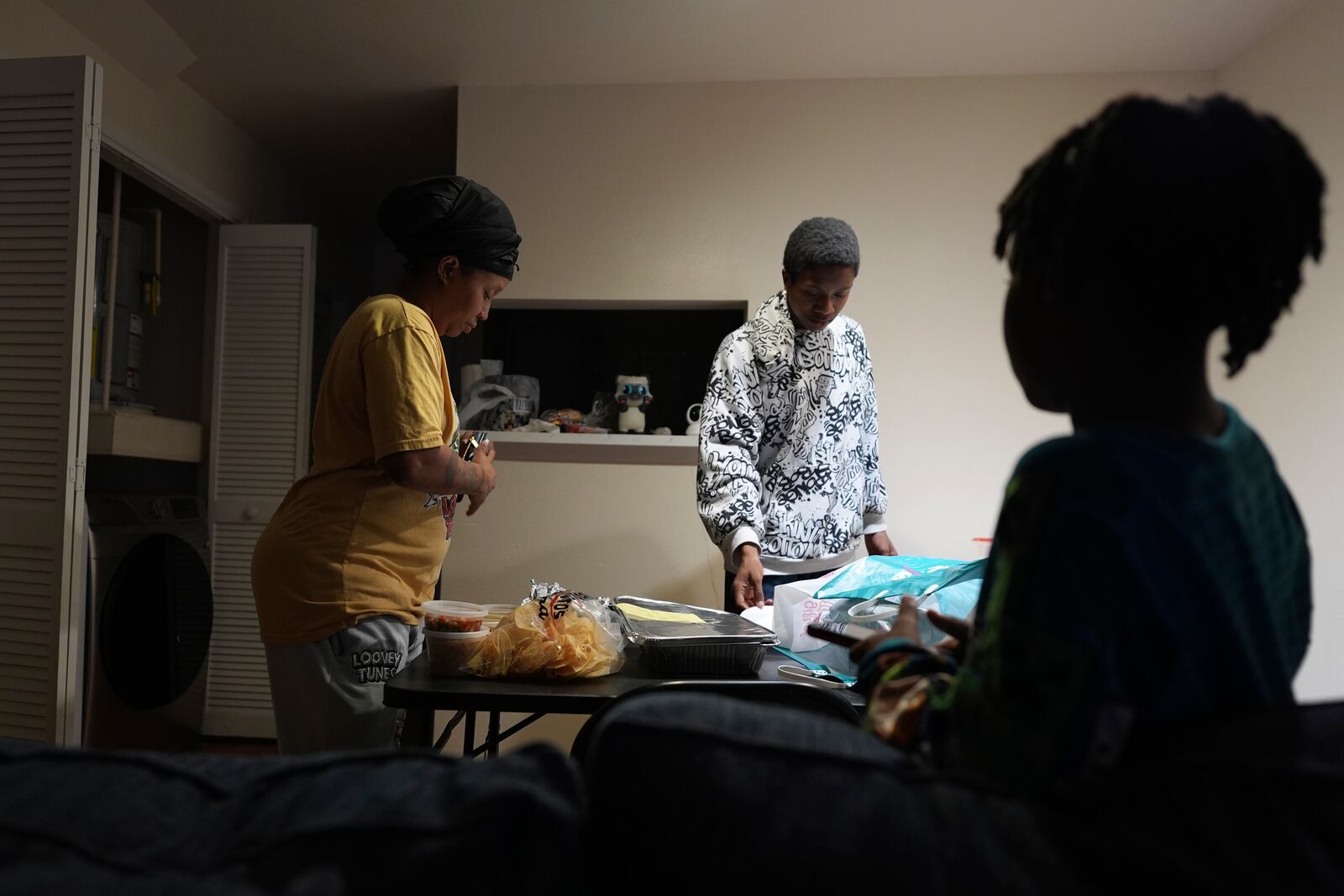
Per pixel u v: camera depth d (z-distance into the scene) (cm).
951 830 46
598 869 50
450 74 313
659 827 48
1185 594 47
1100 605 46
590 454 313
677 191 315
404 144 381
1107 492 47
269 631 145
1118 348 52
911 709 61
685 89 317
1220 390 288
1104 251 51
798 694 108
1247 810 43
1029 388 59
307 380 347
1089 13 268
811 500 202
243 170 369
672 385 336
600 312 339
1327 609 241
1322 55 251
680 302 319
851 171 312
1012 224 60
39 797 49
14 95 204
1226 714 47
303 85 323
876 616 137
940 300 308
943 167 310
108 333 317
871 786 48
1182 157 49
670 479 312
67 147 202
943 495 304
